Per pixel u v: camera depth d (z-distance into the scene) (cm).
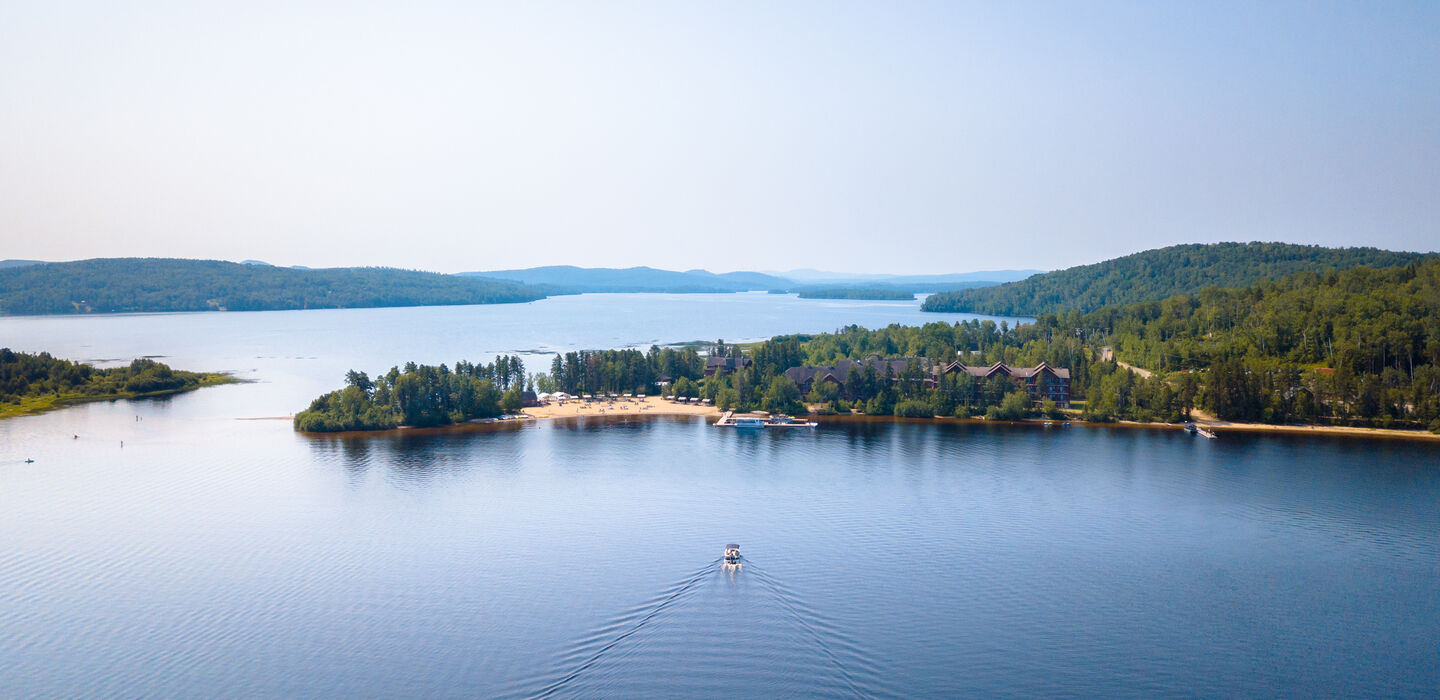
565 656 10819
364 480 19325
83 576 13662
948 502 17462
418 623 11850
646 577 13350
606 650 10888
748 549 14575
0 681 10512
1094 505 17250
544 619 11888
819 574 13475
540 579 13312
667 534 15400
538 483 19000
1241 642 11456
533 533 15500
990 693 9994
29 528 15988
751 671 10388
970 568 13788
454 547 14812
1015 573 13625
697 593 12669
